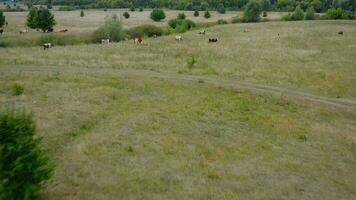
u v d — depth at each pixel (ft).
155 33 293.43
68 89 129.59
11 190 54.29
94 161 77.20
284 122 111.86
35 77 143.95
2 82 133.59
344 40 256.93
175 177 73.05
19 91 120.57
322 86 154.40
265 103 129.90
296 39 260.01
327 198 70.03
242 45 232.73
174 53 204.03
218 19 397.60
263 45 234.17
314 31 297.94
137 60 185.06
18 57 180.24
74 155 79.05
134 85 140.67
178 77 157.89
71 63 173.17
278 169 80.23
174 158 81.56
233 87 146.20
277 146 93.40
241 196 67.87
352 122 117.91
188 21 334.44
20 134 57.77
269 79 160.56
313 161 85.92
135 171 74.28
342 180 77.77
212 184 71.61
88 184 68.13
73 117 101.71
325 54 209.36
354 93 148.46
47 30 289.74
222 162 81.56
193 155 83.76
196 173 75.51
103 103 117.39
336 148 94.89
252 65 180.96
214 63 182.80
